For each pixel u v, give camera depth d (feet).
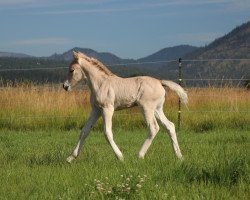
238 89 65.77
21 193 24.89
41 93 65.92
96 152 39.40
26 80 67.92
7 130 60.13
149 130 35.58
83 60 36.55
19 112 62.69
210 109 62.23
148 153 37.24
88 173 28.53
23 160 35.37
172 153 36.99
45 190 25.18
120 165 31.27
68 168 30.99
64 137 53.16
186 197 22.91
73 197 23.45
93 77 36.29
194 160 30.45
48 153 38.88
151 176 26.53
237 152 31.35
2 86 67.05
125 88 35.70
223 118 59.77
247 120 59.47
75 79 36.73
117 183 24.52
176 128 58.59
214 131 55.98
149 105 35.68
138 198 22.62
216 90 64.59
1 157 37.27
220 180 25.40
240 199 22.76
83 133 36.19
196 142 45.75
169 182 25.35
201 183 25.04
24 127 61.36
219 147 39.37
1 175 29.45
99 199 22.77
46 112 62.28
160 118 36.45
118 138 50.80
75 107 63.16
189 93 63.98
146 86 35.68
